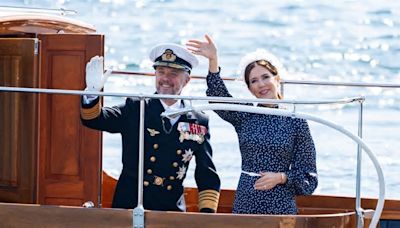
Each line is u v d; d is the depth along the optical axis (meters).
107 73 10.47
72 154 11.43
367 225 10.74
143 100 10.24
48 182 11.47
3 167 11.32
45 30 11.48
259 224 10.14
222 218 10.14
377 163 10.25
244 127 10.75
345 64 31.39
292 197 10.62
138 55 30.77
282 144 10.52
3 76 11.26
